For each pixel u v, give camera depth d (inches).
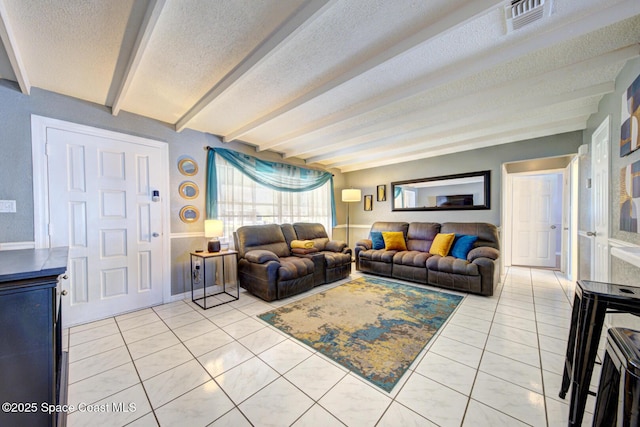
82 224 97.5
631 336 36.2
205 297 118.1
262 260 121.2
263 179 161.8
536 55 69.2
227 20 57.9
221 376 64.6
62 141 93.1
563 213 171.0
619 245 74.9
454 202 173.6
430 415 51.8
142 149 112.3
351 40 63.7
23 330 36.6
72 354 74.7
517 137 139.6
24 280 36.6
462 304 114.9
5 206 82.3
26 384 36.8
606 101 89.4
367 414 52.1
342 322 96.6
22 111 85.4
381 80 81.4
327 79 82.1
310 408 53.9
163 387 60.6
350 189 225.5
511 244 205.5
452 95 92.6
